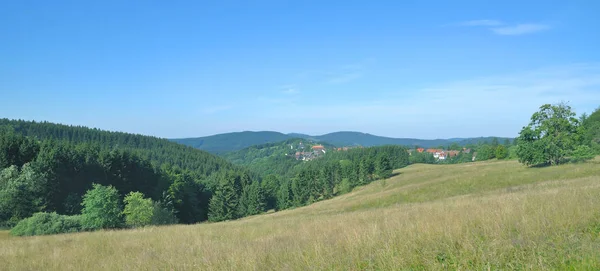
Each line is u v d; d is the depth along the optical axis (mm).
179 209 80062
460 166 76812
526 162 48562
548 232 7023
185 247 11508
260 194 94312
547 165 46000
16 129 126750
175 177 79562
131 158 81250
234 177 100500
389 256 6383
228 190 88562
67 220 39562
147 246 13133
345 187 90000
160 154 148375
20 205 50875
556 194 12516
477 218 9039
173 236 16219
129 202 50188
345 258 6766
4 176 53344
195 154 169000
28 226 36812
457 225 8141
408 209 18156
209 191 98188
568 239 6332
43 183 55594
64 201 61406
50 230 37031
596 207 8750
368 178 91562
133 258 10008
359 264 6320
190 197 83688
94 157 74938
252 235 15039
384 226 10625
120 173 76750
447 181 46906
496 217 8680
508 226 7789
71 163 68875
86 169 71188
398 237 7977
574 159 44125
